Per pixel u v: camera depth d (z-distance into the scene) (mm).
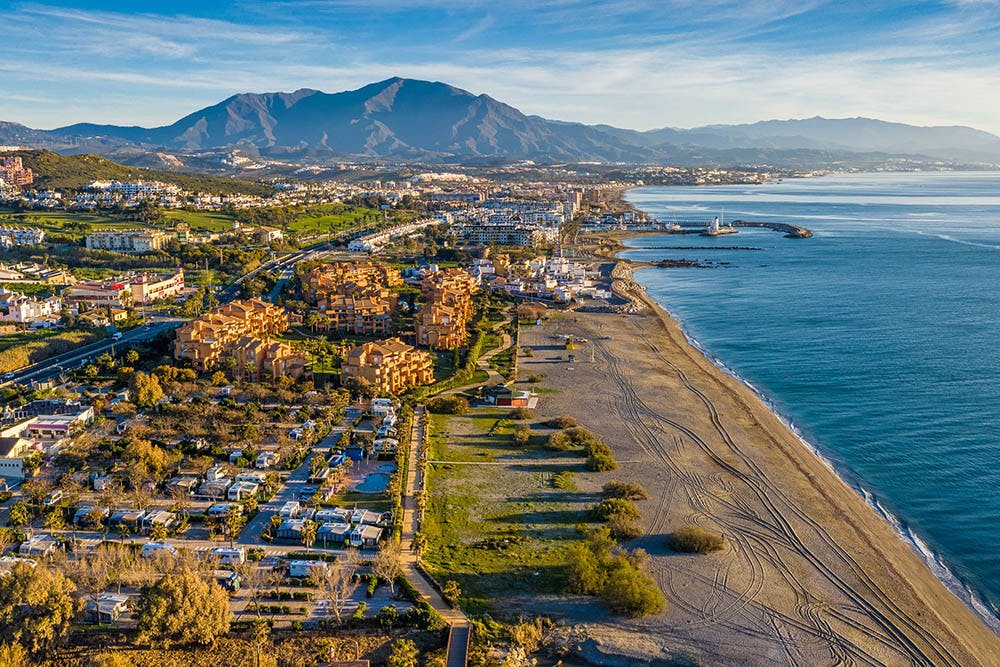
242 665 92500
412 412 184125
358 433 169125
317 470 148125
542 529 129000
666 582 113875
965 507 139750
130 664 92312
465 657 94438
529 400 197500
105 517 127000
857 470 155875
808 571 117812
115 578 107312
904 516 137250
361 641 97438
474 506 137000
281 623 100812
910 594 112375
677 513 135750
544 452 163500
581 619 104812
